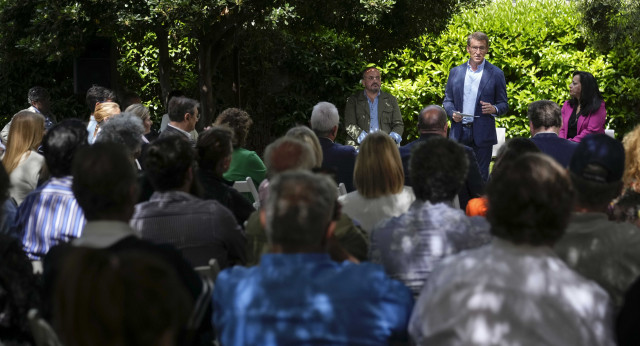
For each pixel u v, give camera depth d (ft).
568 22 39.68
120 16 26.00
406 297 8.09
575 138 27.50
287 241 7.76
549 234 7.30
